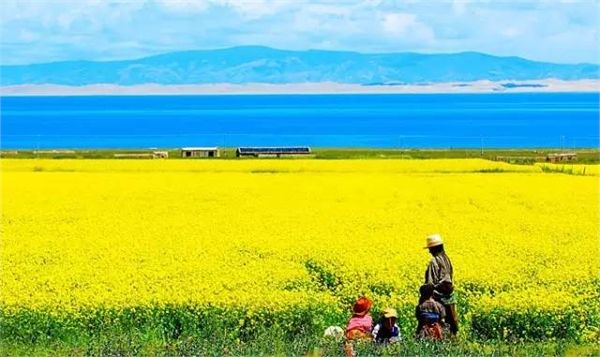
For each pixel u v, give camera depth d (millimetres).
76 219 52531
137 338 30641
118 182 68875
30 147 151250
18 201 59438
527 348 30656
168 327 32000
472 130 188000
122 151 109375
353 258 39688
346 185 66875
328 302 32312
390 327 29719
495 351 29406
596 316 32406
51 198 60750
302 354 28828
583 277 37094
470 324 32312
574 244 44312
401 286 35125
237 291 33656
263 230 48125
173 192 63562
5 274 37312
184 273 37094
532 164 82000
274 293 33281
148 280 35688
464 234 47031
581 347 31266
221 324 31859
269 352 28938
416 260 39094
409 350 28172
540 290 34469
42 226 50031
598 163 83875
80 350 30062
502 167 77438
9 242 45062
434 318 30812
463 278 36062
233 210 55875
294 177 71812
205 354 28672
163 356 29016
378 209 56250
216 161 82312
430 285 31062
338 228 48844
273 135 187000
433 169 76312
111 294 33188
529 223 50750
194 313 32000
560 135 168750
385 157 91250
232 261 39844
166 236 46438
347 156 92062
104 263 39781
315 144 154500
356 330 30016
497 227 49438
